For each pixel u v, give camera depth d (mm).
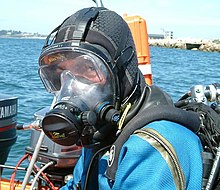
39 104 10938
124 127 1592
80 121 1571
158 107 1553
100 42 1625
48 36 1752
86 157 1868
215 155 1648
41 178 3037
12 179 3055
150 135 1443
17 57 33781
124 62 1639
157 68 27078
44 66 1733
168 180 1388
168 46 77250
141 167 1413
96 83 1609
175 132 1466
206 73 25734
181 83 19531
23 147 6137
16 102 3787
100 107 1596
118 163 1492
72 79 1626
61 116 1535
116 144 1540
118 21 1677
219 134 1810
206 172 1604
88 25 1649
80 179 1972
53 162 2982
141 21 2896
